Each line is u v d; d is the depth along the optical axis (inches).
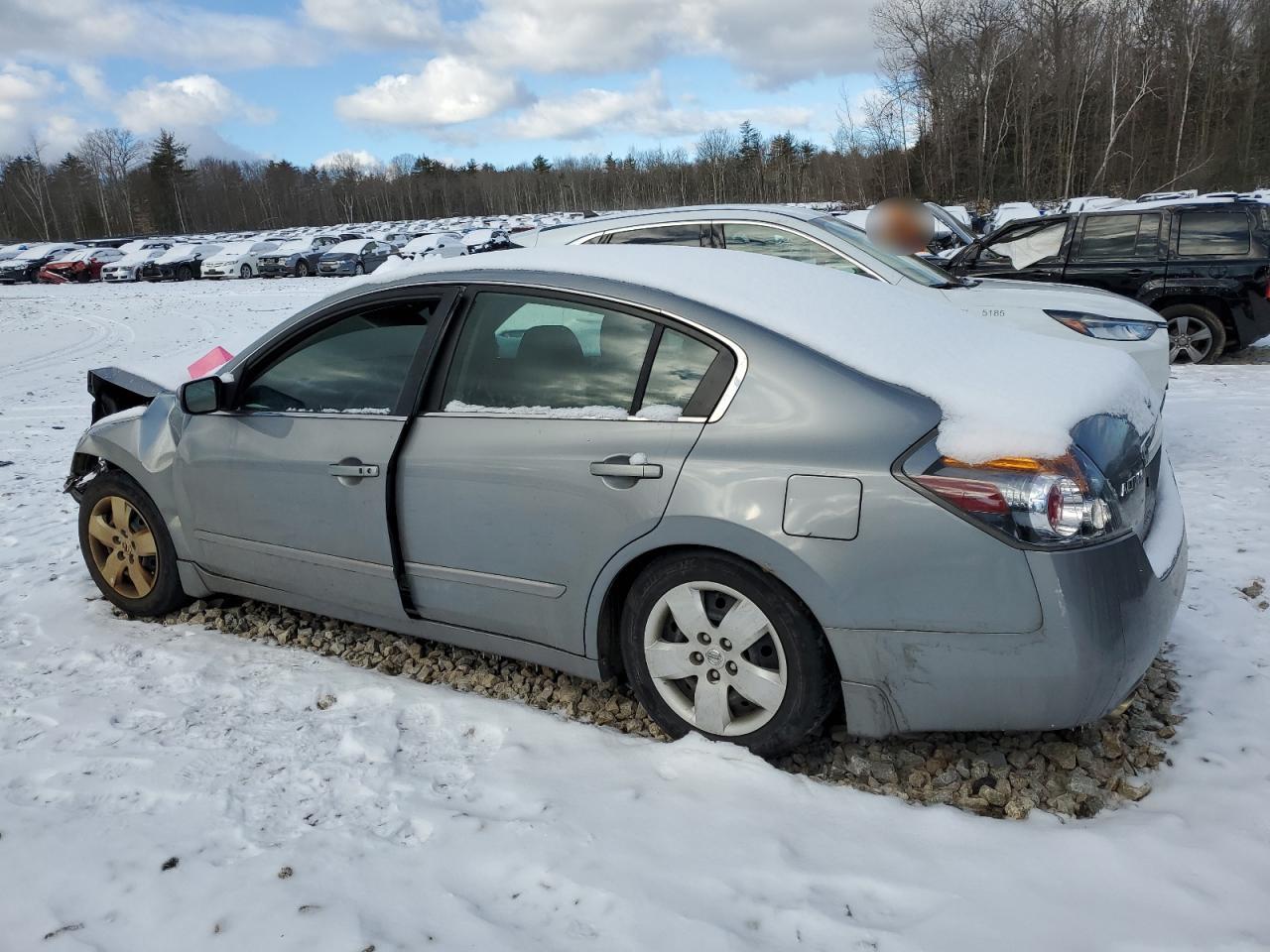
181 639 158.2
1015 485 96.2
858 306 123.3
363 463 133.9
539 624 124.8
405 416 132.4
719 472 107.6
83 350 637.9
